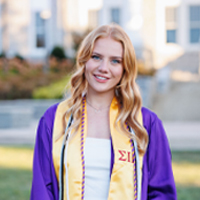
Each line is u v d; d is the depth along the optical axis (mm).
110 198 2480
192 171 7434
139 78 15578
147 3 19594
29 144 10594
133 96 2730
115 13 20672
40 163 2658
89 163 2570
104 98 2803
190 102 15672
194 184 6598
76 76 2789
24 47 21672
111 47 2643
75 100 2779
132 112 2699
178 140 10461
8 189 6297
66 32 20891
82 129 2676
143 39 18703
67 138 2631
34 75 17891
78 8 20844
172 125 13531
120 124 2662
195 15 19828
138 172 2531
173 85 17438
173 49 19656
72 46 18391
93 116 2773
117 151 2570
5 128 13172
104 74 2652
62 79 17578
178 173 7293
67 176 2539
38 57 21172
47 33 21344
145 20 19625
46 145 2676
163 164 2670
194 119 15016
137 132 2658
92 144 2631
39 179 2600
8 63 18672
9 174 7277
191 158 8547
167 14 19922
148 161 2674
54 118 2740
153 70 16594
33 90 17016
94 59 2691
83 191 2510
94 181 2553
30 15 21609
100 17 20766
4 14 21656
